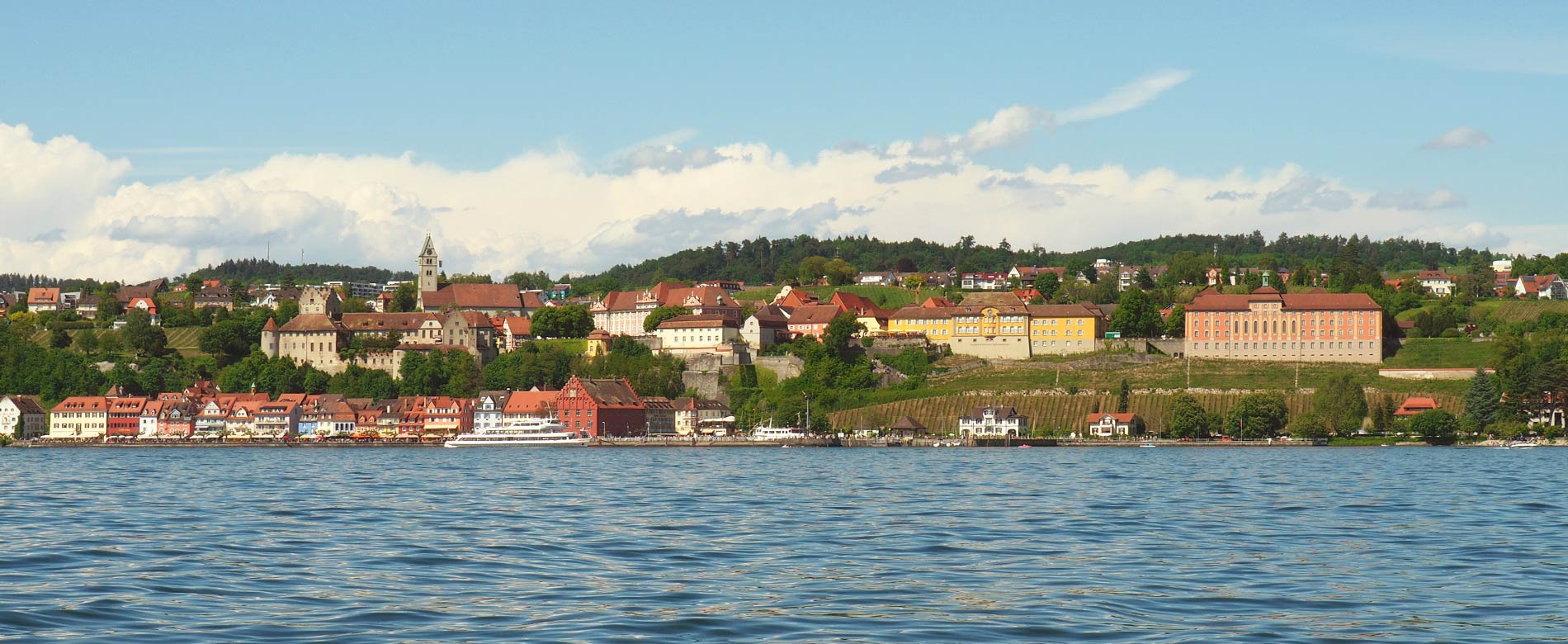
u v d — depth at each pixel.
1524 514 156.38
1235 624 84.81
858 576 105.44
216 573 106.62
